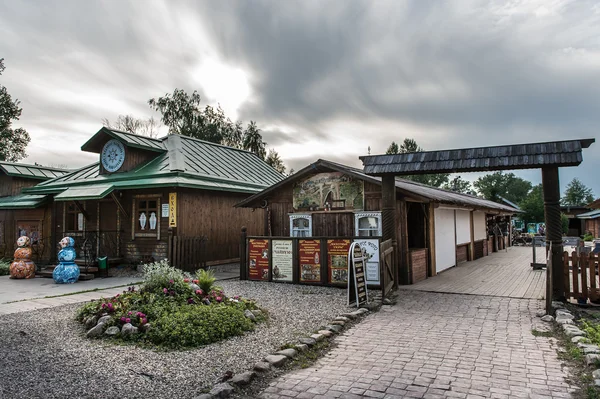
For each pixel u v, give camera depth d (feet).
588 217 114.83
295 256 37.78
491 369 15.84
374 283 34.60
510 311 25.72
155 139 58.49
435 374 15.42
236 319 21.57
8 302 29.68
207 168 55.72
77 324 22.71
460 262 56.34
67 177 60.95
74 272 40.45
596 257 26.53
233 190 53.31
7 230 62.03
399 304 28.43
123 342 19.29
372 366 16.43
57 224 57.06
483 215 72.84
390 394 13.67
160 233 48.01
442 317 24.47
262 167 72.43
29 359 16.88
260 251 39.60
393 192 33.96
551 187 27.63
